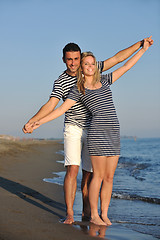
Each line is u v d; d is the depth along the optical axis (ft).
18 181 18.83
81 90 11.00
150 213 13.03
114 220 11.80
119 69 11.79
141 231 10.26
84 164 11.91
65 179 11.32
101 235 9.37
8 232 8.61
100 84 11.26
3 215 10.57
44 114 11.39
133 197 16.25
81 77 11.12
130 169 32.91
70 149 11.34
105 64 12.01
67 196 11.10
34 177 21.38
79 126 11.48
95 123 10.78
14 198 13.88
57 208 12.92
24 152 41.39
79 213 12.48
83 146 11.91
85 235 9.19
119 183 21.63
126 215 12.66
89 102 10.96
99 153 10.78
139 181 22.74
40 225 9.80
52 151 55.93
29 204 13.01
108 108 10.89
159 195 16.72
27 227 9.35
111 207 14.19
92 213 11.07
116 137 10.91
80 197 15.92
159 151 70.38
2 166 25.13
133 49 12.17
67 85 11.58
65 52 11.24
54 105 11.55
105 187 11.30
